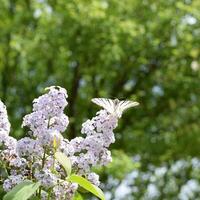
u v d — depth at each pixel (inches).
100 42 641.0
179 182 814.5
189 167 807.7
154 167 756.0
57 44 645.9
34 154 157.6
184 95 731.4
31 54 660.1
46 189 155.6
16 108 733.3
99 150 161.8
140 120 735.1
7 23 678.5
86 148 161.9
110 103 164.1
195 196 815.1
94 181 161.6
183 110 734.5
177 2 665.0
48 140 155.5
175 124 730.2
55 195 155.1
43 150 159.3
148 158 719.7
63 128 160.4
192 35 697.0
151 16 677.9
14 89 733.3
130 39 639.8
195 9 645.3
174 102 729.6
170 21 670.5
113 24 619.8
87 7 614.5
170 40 689.6
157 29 679.7
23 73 723.4
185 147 708.0
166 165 759.7
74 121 664.4
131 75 728.3
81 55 653.9
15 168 159.9
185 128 712.4
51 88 161.9
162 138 713.6
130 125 732.0
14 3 720.3
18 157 161.0
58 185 155.6
